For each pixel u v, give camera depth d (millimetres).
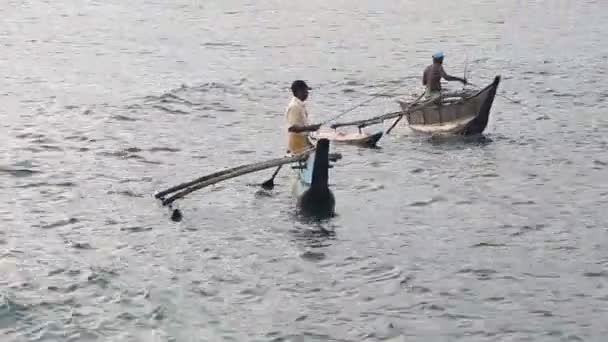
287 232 20906
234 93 38031
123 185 24531
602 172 26297
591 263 19375
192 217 21828
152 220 21625
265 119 33438
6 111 33844
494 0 75062
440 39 54594
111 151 28141
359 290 17922
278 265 19016
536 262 19406
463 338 16094
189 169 26422
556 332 16344
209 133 31031
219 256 19438
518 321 16734
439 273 18766
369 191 24266
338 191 24219
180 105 35344
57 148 28344
